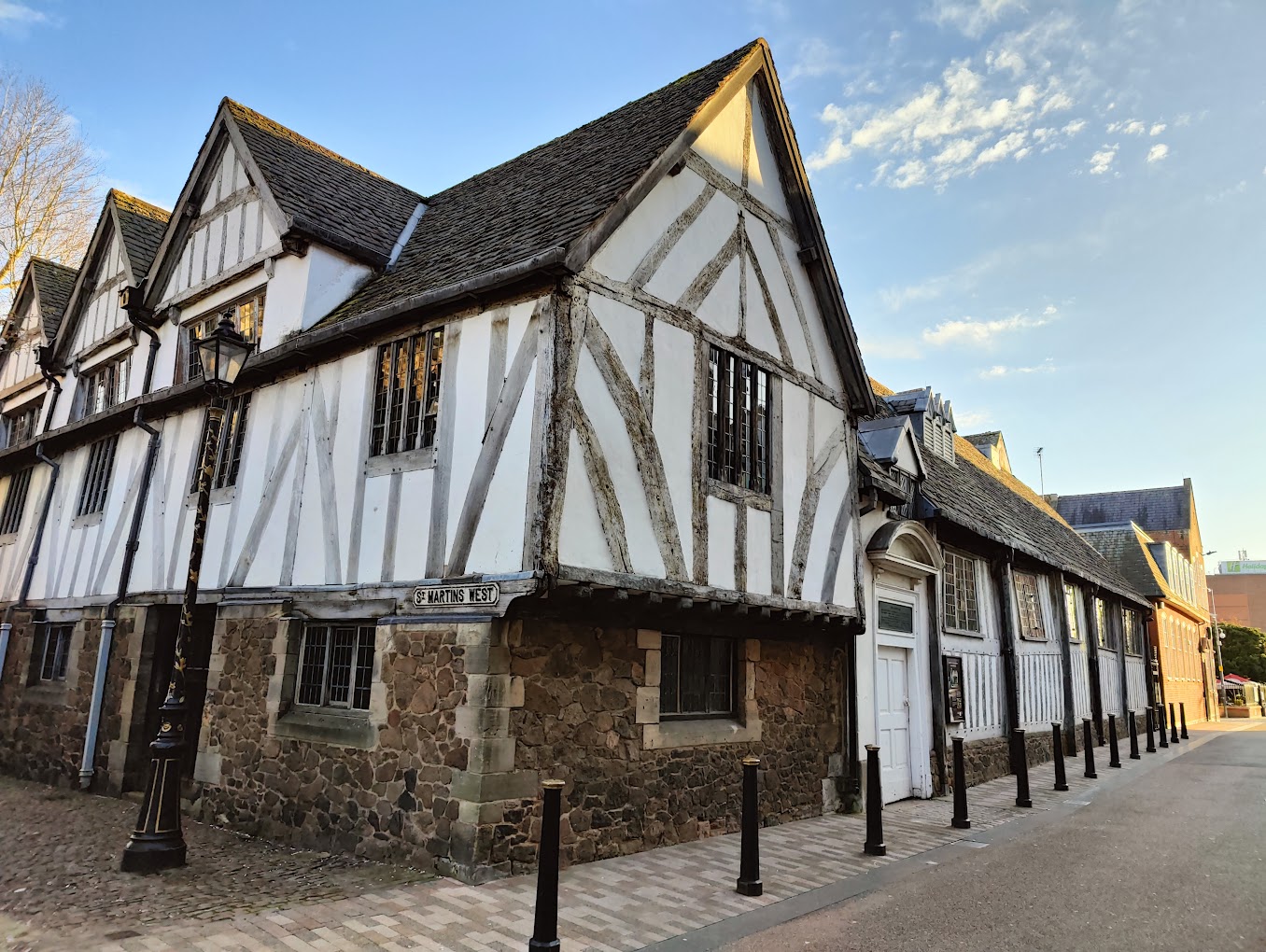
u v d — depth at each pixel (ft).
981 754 37.37
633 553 19.70
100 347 38.65
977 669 38.40
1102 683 60.23
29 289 48.73
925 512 34.42
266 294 28.58
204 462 20.48
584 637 19.97
